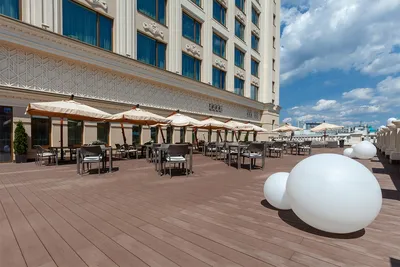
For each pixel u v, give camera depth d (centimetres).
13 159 846
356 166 236
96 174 630
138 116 866
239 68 2258
